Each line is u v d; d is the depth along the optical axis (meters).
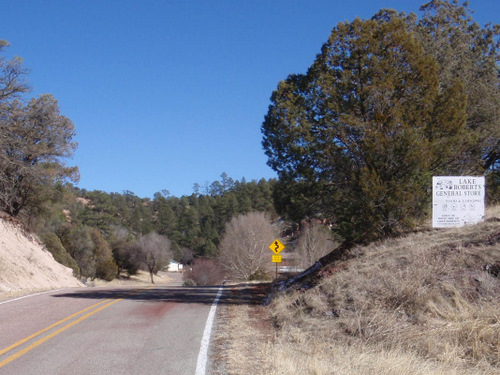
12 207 36.09
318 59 18.17
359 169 16.50
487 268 10.81
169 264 91.31
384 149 15.77
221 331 11.28
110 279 68.00
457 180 15.92
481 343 8.48
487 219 15.31
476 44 25.81
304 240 40.78
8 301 16.98
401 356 8.24
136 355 8.93
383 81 16.34
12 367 8.05
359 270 13.16
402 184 15.67
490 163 23.80
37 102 37.03
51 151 36.97
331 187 18.38
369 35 17.33
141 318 13.06
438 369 7.70
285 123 17.48
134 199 140.50
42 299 17.58
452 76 21.72
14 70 30.88
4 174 34.56
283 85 18.42
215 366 8.22
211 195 147.50
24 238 35.78
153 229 98.00
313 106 17.97
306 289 14.83
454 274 10.95
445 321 9.45
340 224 18.05
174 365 8.25
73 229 61.25
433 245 13.16
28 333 10.88
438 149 16.41
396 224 16.19
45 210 38.88
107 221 87.44
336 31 17.89
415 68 16.86
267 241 48.44
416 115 16.34
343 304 11.52
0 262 25.94
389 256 13.53
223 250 53.12
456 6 25.92
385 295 10.95
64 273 36.44
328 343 9.64
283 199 19.03
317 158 17.41
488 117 21.77
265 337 10.68
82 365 8.20
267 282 26.23
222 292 21.00
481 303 9.77
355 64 17.50
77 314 13.71
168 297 18.61
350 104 17.14
